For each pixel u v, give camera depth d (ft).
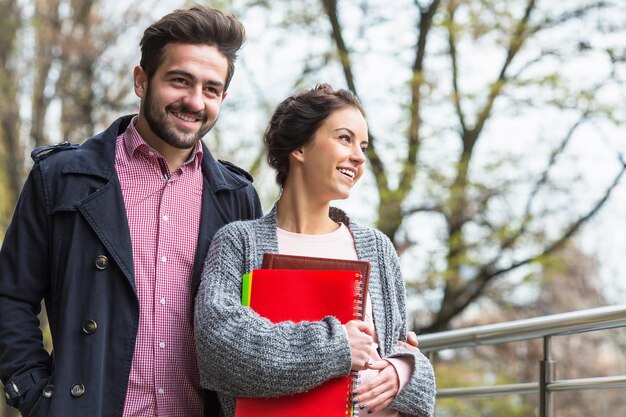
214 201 10.26
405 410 9.05
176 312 9.76
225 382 8.71
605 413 54.39
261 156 38.60
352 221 9.79
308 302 8.80
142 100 10.14
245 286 9.00
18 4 41.06
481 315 44.75
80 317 9.45
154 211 9.99
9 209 42.47
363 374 9.14
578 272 49.62
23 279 9.84
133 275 9.57
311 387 8.52
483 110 37.63
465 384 44.73
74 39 40.22
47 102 41.57
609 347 56.13
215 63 9.91
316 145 9.44
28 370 9.68
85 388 9.21
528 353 46.24
